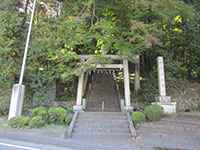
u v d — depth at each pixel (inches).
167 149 426.6
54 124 596.4
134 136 507.5
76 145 442.9
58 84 839.7
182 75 904.9
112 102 784.3
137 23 644.1
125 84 714.8
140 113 613.9
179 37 893.8
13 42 754.2
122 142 472.4
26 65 747.4
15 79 764.0
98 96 823.1
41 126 571.2
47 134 515.2
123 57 702.5
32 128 559.8
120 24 674.2
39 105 724.0
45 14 797.9
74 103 746.8
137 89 821.2
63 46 732.0
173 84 867.4
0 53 741.3
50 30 753.0
